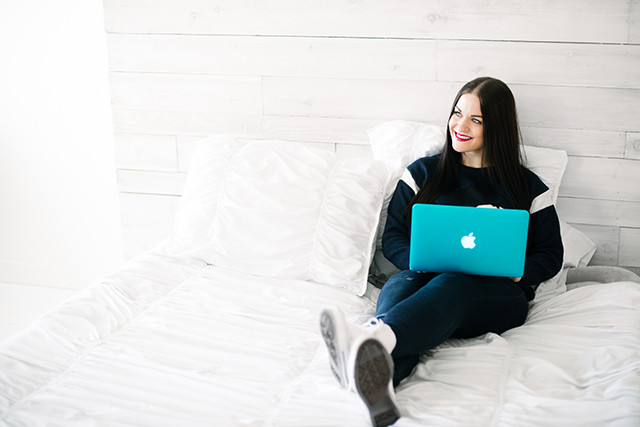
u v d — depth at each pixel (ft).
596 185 7.70
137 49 8.58
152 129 8.81
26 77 9.27
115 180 9.34
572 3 7.28
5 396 4.83
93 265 9.82
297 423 4.58
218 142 7.55
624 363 5.22
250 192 7.05
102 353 5.45
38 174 9.64
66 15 8.87
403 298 5.93
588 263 7.89
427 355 5.65
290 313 6.20
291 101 8.32
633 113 7.42
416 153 7.50
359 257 6.79
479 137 6.83
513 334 6.03
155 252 7.30
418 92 7.93
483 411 4.77
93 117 9.17
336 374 4.84
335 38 7.99
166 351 5.51
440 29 7.68
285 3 8.01
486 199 6.89
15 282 9.98
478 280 5.98
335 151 8.35
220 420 4.61
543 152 7.52
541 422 4.56
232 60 8.36
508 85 7.67
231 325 5.95
